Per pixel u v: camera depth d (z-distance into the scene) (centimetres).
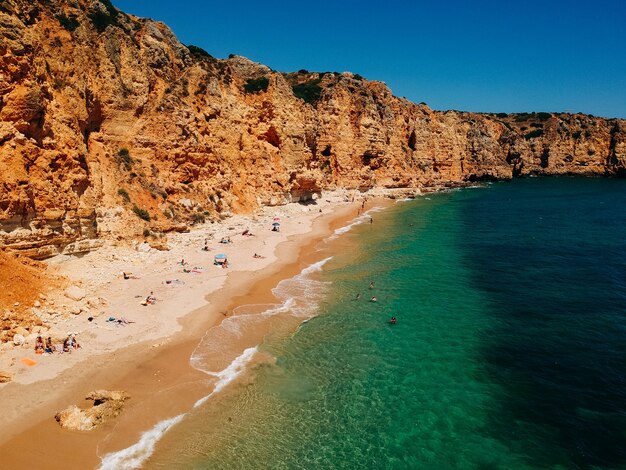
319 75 11250
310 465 1744
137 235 3991
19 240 2820
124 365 2244
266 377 2336
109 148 4356
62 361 2192
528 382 2364
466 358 2611
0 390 1928
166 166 4922
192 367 2341
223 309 3075
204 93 6097
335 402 2158
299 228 5959
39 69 3247
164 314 2856
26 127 2986
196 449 1788
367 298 3531
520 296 3622
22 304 2488
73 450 1686
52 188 3083
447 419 2056
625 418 2067
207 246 4447
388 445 1873
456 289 3788
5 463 1573
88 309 2733
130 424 1870
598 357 2619
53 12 3838
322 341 2786
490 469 1753
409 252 5062
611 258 4838
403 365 2523
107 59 4475
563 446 1886
